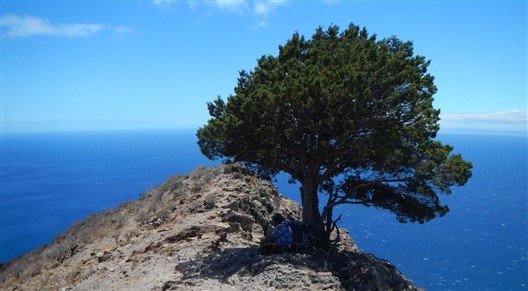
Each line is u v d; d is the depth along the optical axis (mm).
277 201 25719
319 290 11055
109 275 14531
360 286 12766
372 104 14555
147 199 28031
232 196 21266
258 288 11062
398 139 14016
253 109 14430
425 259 115625
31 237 149500
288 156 16078
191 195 23547
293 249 14016
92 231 24312
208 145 16484
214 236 16625
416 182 15734
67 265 19047
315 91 13711
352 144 14500
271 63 17703
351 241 24078
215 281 11906
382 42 17719
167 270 13539
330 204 16891
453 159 15805
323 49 17062
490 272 106312
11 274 21828
